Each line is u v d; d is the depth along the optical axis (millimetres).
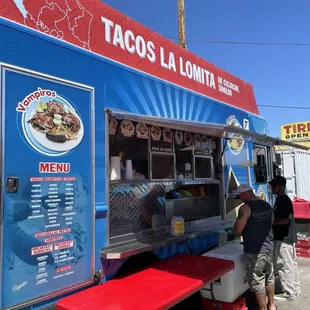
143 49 3891
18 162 2375
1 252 2227
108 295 2646
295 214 7414
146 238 3676
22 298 2336
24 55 2494
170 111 4191
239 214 3939
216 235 4984
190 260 3701
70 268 2701
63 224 2666
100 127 3105
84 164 2896
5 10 2434
